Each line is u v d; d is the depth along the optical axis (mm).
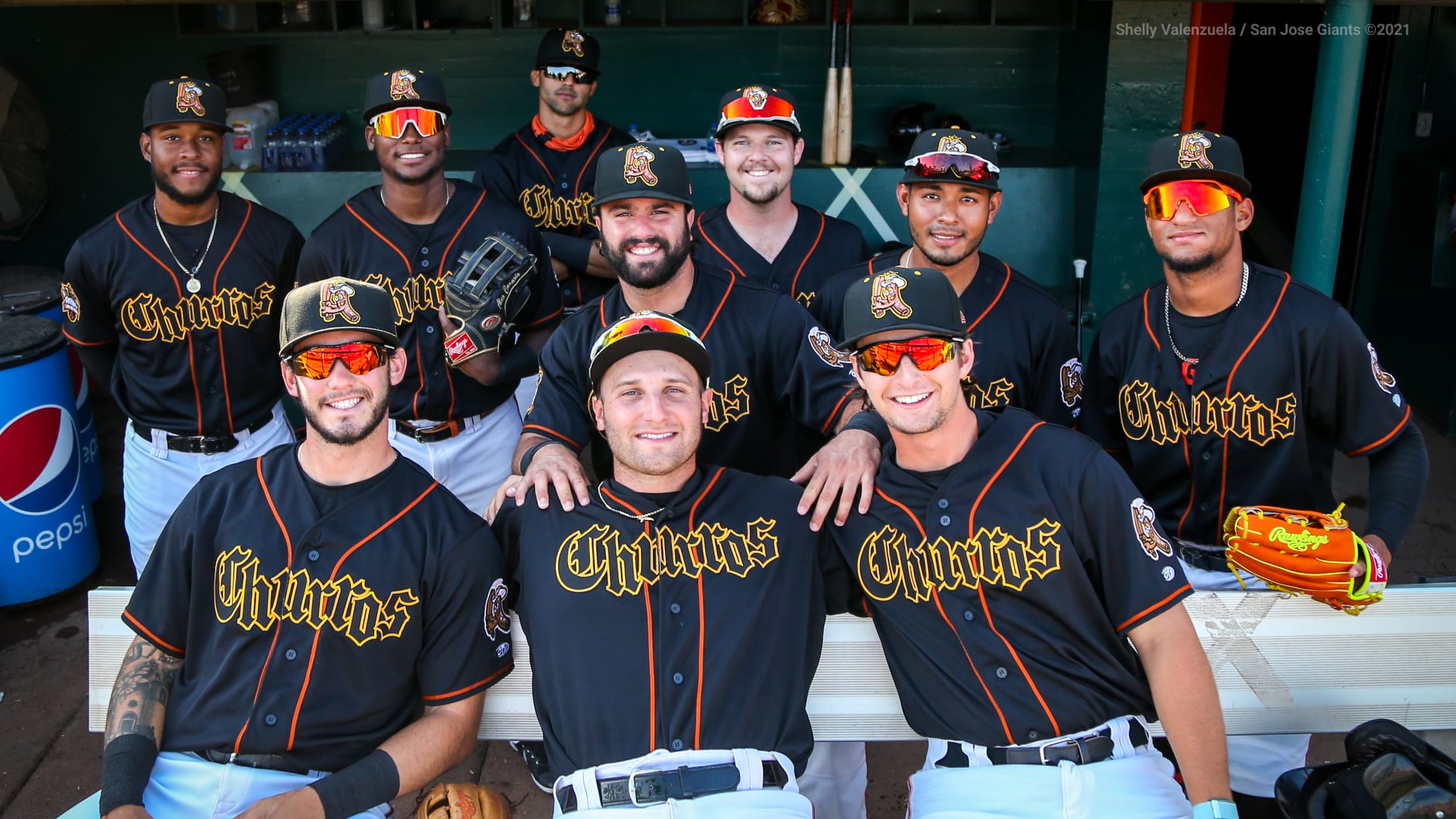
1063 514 2242
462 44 5590
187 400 3576
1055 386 3180
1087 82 5109
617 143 4637
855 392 2875
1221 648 2686
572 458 2604
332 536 2322
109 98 5707
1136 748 2297
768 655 2322
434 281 3463
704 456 3037
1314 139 3355
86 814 2400
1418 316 5566
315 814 2137
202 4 5441
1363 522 4793
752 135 3600
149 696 2336
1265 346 2740
